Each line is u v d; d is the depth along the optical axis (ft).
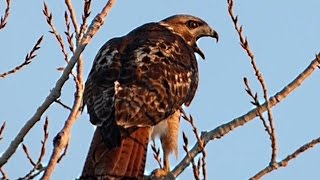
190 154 32.32
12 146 29.81
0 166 29.78
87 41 29.43
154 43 43.45
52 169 25.53
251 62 32.65
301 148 32.14
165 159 44.09
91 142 36.99
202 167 29.66
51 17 32.60
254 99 33.22
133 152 36.68
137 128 37.73
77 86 28.40
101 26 29.89
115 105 37.78
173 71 42.55
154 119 38.91
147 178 40.88
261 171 31.40
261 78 32.55
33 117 29.84
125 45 42.96
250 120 37.70
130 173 35.81
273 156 31.58
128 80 39.81
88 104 38.83
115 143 36.47
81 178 34.50
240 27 33.24
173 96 41.57
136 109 38.11
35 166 31.86
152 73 41.01
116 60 41.16
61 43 32.68
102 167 35.50
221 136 37.42
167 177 35.45
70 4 30.35
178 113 44.16
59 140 26.22
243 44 32.99
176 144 44.37
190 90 44.27
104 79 39.78
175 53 44.09
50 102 29.78
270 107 33.22
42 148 31.91
